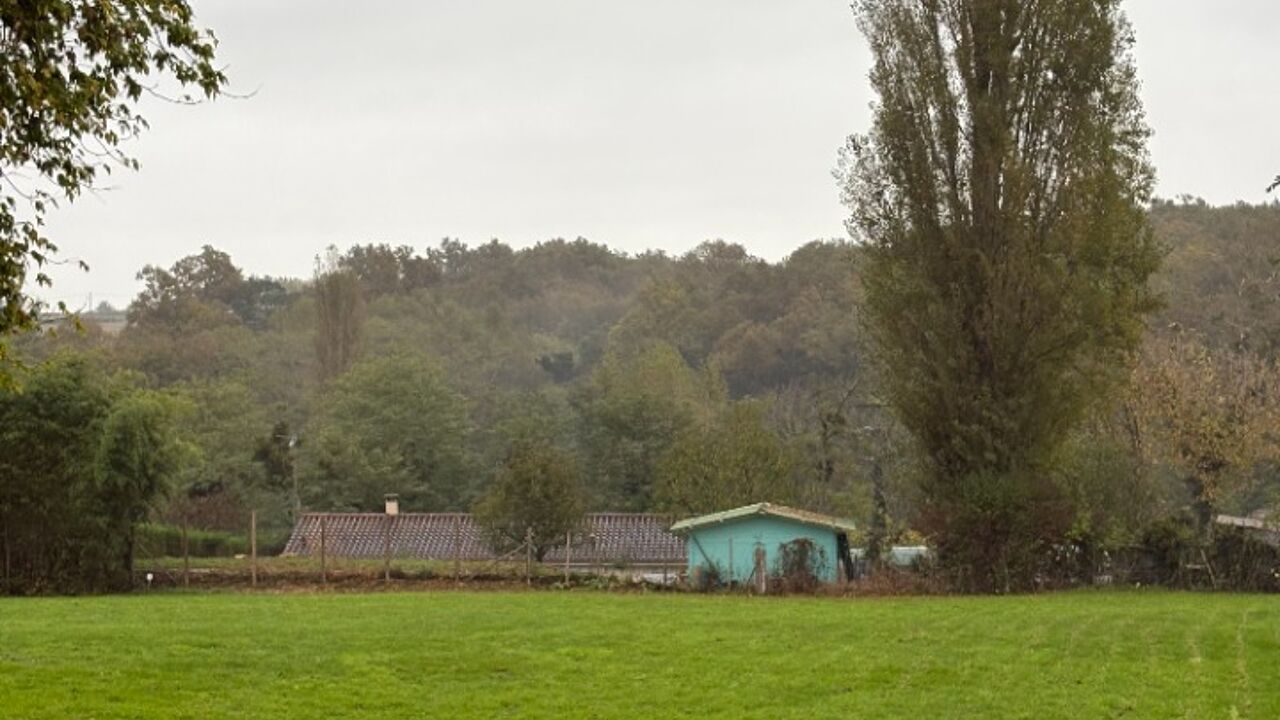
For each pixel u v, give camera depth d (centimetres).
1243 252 7556
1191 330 5825
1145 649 2317
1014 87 4141
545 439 6944
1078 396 4047
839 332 9056
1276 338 6116
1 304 1419
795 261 10569
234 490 6725
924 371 4056
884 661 2186
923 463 4156
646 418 6762
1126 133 4156
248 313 12719
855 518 5488
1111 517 4181
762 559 4022
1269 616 2828
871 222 4188
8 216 1417
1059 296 3981
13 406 4034
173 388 6581
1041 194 4094
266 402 8912
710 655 2255
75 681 1823
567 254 14562
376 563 4703
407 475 6844
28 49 1384
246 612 2953
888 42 4194
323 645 2264
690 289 11125
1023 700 1855
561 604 3275
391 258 12988
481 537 4947
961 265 4072
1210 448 4856
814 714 1764
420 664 2112
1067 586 4075
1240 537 4103
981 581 3953
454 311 11212
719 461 5181
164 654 2094
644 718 1739
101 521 4028
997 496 3919
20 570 4066
